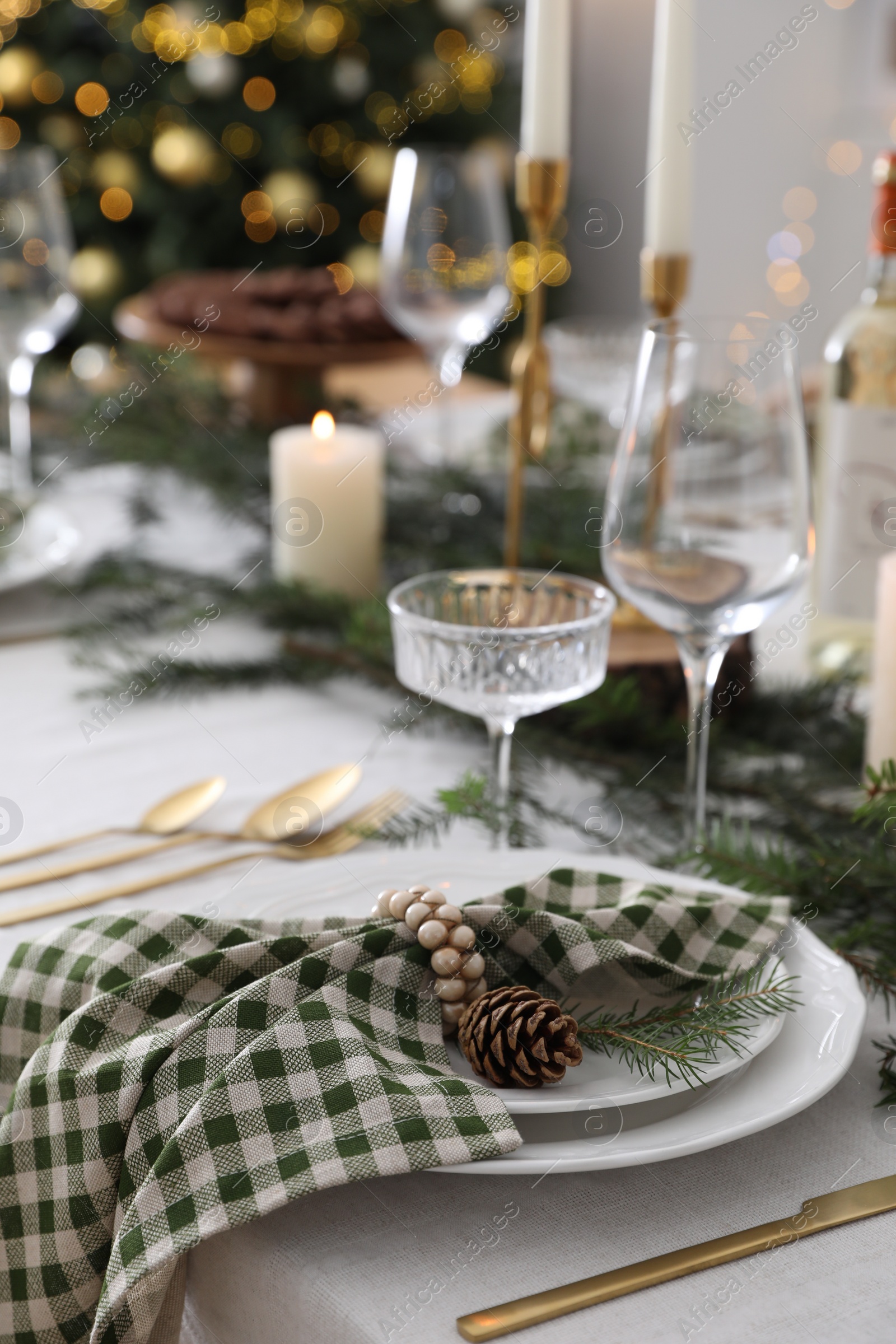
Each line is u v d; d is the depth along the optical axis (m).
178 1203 0.80
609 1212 0.86
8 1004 0.91
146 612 1.32
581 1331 0.76
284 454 1.32
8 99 3.10
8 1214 0.87
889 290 1.12
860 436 1.14
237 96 3.19
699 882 0.97
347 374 1.95
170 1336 0.86
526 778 1.13
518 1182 0.87
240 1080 0.84
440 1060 0.87
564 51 1.16
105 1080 0.86
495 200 1.52
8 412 1.47
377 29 3.24
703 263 3.37
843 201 2.98
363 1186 0.86
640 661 1.15
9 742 1.15
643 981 0.91
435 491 1.45
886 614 1.06
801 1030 0.90
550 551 1.30
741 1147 0.88
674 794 1.10
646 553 0.98
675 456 0.97
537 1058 0.85
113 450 1.52
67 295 1.43
